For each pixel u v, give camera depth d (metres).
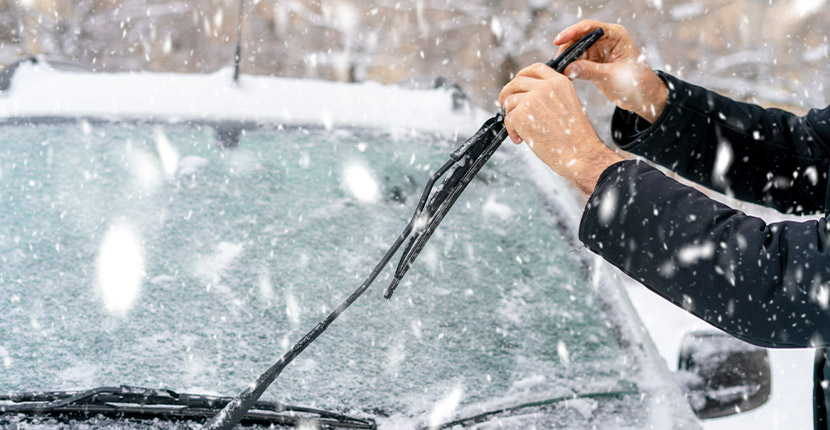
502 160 2.61
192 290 1.79
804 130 1.65
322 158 2.44
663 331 3.97
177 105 2.66
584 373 1.70
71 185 2.16
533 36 9.29
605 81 1.61
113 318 1.68
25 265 1.82
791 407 3.42
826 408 1.35
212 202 2.15
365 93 2.96
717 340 1.80
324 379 1.58
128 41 10.56
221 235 2.01
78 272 1.82
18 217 2.00
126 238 1.95
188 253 1.92
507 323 1.83
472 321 1.81
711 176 1.70
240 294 1.80
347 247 2.02
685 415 1.60
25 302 1.71
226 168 2.32
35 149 2.32
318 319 1.75
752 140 1.67
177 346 1.62
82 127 2.46
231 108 2.67
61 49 9.71
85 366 1.55
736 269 1.16
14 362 1.54
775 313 1.16
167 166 1.49
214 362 1.59
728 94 8.90
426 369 1.65
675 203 1.21
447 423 1.50
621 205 1.22
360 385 1.58
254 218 2.10
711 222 1.19
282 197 2.21
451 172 1.25
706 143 1.67
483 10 9.34
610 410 1.60
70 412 1.41
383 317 1.79
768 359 1.78
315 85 2.98
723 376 1.74
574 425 1.54
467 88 10.48
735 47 9.80
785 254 1.16
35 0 9.50
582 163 1.26
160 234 1.98
